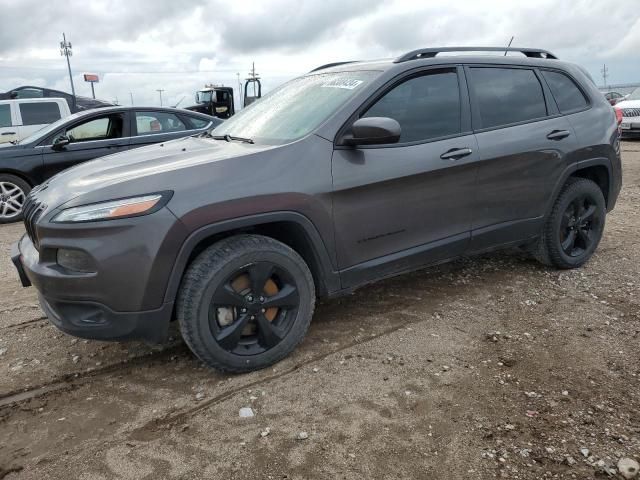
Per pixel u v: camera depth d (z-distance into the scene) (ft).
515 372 9.83
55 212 8.86
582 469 7.37
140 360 10.77
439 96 11.83
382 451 7.87
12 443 8.33
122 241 8.54
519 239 13.44
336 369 10.11
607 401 8.86
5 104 35.17
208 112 72.54
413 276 14.74
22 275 10.48
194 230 8.91
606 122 14.71
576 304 12.67
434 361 10.32
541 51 14.38
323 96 11.39
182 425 8.62
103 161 11.18
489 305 12.78
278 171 9.67
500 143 12.37
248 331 10.05
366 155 10.56
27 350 11.27
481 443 7.97
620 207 22.36
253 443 8.13
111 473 7.61
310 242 10.09
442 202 11.65
